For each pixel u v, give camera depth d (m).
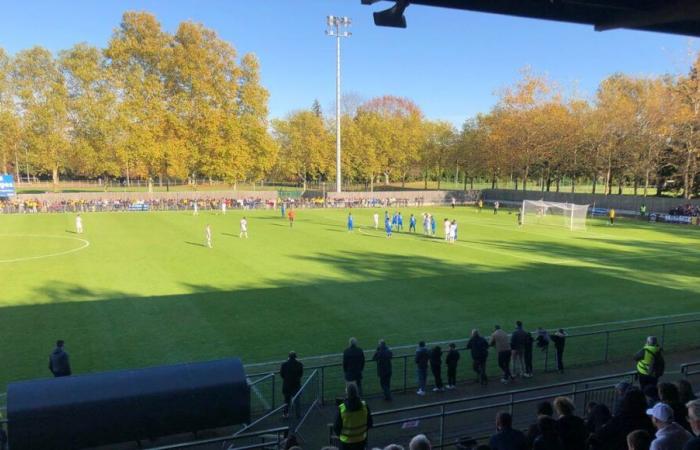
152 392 10.46
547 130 75.38
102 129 70.62
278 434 10.47
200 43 74.62
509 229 49.94
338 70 75.12
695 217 54.59
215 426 10.95
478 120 91.75
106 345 17.55
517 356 15.29
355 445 8.15
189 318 20.50
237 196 80.44
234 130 76.31
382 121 97.81
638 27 9.34
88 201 68.00
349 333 19.09
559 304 23.05
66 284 25.81
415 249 37.44
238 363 11.52
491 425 11.75
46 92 70.94
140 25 72.75
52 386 10.08
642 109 66.69
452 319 20.84
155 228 47.53
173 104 74.38
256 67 78.38
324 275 28.36
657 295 24.72
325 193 78.06
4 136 70.69
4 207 61.03
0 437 10.07
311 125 97.69
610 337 19.02
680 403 7.25
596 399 13.07
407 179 124.25
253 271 29.25
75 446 9.92
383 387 13.71
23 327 19.25
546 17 8.91
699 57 62.19
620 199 68.19
